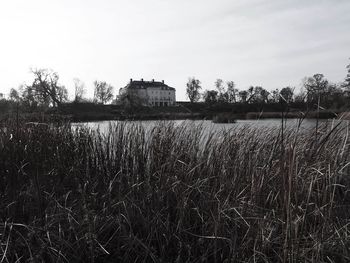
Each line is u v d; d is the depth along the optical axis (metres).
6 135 5.04
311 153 3.91
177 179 4.09
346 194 3.90
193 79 58.47
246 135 5.00
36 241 3.52
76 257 3.36
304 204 3.37
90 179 4.65
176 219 3.82
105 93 68.19
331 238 3.13
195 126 5.24
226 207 3.66
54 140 5.29
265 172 3.93
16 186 4.46
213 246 3.48
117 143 4.95
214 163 4.37
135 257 3.52
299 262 2.96
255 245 3.22
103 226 3.67
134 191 4.17
